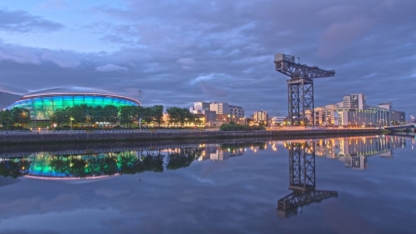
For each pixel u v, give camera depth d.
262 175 31.98
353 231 14.95
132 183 27.88
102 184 27.61
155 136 104.06
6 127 97.62
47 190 25.41
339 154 55.47
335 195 22.53
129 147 79.00
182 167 38.69
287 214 17.78
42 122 145.00
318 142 98.50
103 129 111.88
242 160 46.28
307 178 29.91
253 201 20.91
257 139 125.06
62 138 83.75
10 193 24.36
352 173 33.00
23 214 18.59
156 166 39.94
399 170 35.03
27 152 64.69
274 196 22.33
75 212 18.81
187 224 16.20
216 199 21.52
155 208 19.36
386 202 20.34
